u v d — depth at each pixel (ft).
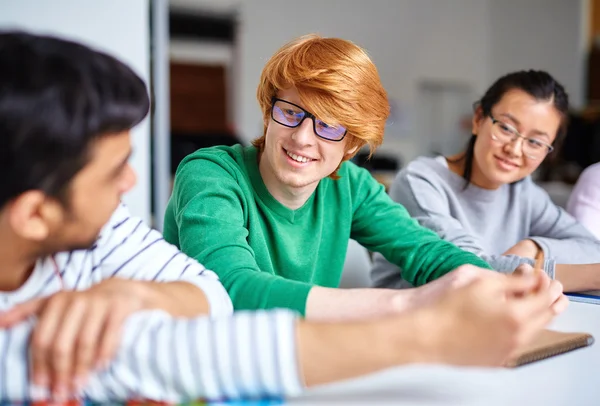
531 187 5.77
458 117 29.22
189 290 2.44
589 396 2.00
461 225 5.34
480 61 29.76
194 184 3.79
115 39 8.56
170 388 1.78
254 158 4.12
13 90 1.60
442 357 1.78
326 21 27.25
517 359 2.29
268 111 3.89
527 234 5.77
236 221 3.59
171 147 14.94
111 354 1.74
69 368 1.70
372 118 3.76
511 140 5.11
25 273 2.24
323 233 4.48
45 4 8.34
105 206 1.85
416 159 5.73
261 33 26.14
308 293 2.80
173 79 25.18
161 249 2.78
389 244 4.53
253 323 1.81
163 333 1.79
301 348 1.78
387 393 1.98
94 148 1.72
